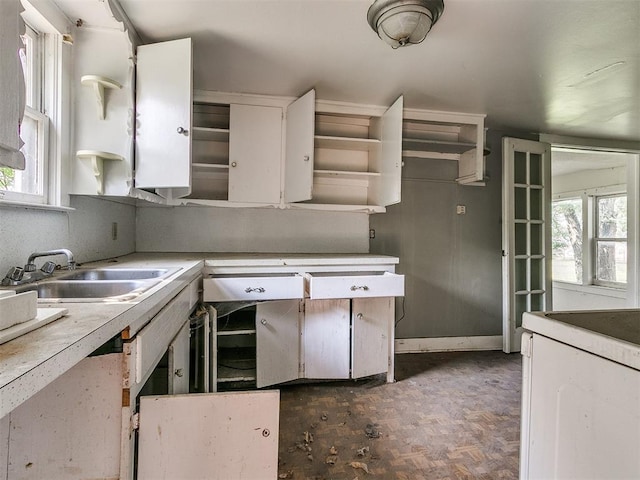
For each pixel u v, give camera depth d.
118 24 1.59
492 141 3.29
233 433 0.94
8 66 0.69
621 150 3.62
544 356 0.93
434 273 3.17
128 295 0.96
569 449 0.84
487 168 3.28
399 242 3.11
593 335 0.79
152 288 1.07
